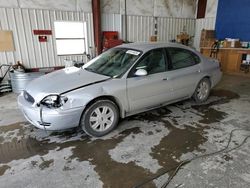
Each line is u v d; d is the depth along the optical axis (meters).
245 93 5.09
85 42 7.00
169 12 8.62
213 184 1.98
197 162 2.33
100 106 2.81
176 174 2.13
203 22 9.24
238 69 7.39
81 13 6.62
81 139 2.84
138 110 3.29
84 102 2.63
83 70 3.39
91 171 2.18
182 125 3.26
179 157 2.43
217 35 8.64
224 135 2.95
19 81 5.07
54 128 2.60
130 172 2.17
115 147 2.64
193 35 9.77
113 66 3.26
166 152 2.53
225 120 3.46
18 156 2.45
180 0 8.76
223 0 8.17
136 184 2.00
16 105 4.30
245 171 2.17
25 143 2.75
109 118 2.96
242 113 3.77
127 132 3.03
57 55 6.58
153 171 2.18
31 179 2.06
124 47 3.55
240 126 3.23
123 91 2.94
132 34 7.93
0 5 5.39
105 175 2.12
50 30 6.25
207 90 4.30
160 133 3.01
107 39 7.16
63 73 3.28
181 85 3.68
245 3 7.45
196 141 2.79
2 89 5.27
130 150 2.57
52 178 2.08
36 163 2.32
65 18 6.39
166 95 3.51
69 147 2.64
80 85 2.73
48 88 2.70
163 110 3.88
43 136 2.93
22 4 5.66
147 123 3.33
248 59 7.09
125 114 3.16
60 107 2.54
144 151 2.55
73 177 2.09
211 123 3.34
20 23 5.75
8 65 5.75
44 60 6.39
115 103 2.98
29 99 2.77
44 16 6.05
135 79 3.06
